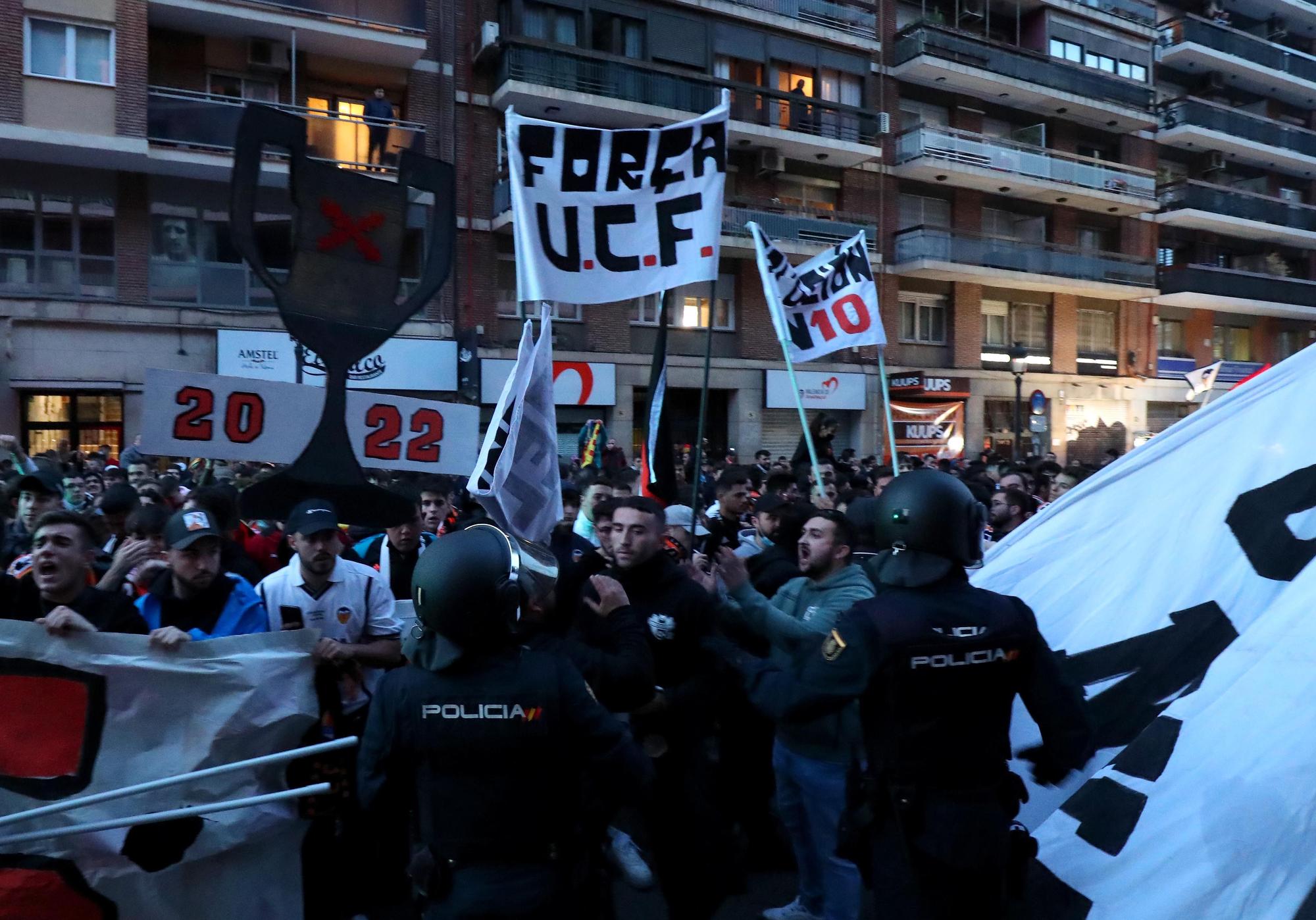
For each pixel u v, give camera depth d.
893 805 2.44
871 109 21.94
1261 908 2.50
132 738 2.99
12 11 14.05
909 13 23.20
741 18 20.17
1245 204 27.83
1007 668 2.46
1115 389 26.78
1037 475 9.02
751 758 4.39
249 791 3.15
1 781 2.85
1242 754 2.73
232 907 3.11
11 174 14.95
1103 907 2.72
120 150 14.69
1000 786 2.49
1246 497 3.75
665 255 4.86
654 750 3.39
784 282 7.23
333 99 17.25
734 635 4.01
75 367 15.25
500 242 18.56
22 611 3.51
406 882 3.61
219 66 16.22
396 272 4.01
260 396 3.93
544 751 2.21
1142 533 3.95
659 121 19.14
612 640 3.20
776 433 21.45
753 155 20.84
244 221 3.75
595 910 2.44
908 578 2.50
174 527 3.39
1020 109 24.72
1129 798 2.88
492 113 18.36
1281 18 30.20
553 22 18.56
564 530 5.42
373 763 2.29
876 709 2.50
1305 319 31.34
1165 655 3.61
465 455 4.37
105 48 14.71
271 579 3.76
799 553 3.78
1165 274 26.61
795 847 3.72
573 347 19.19
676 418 20.94
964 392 23.45
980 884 2.45
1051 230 25.34
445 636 2.24
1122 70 26.42
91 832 2.81
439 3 17.80
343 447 3.88
